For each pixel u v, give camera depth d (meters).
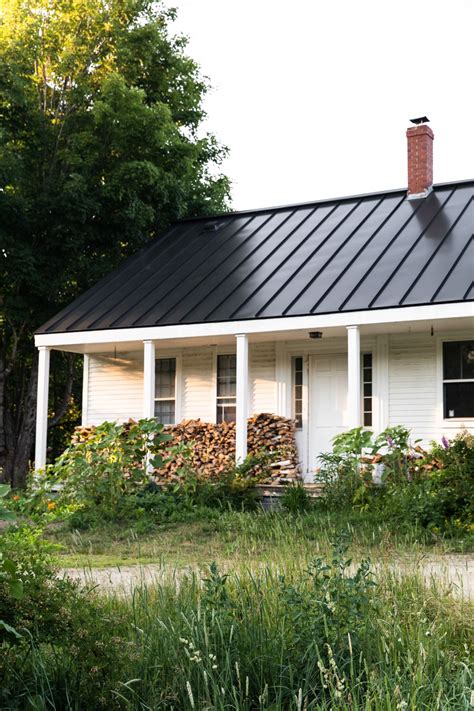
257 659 5.33
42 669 5.02
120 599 7.07
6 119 24.59
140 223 24.61
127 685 4.86
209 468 19.06
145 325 18.84
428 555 10.34
